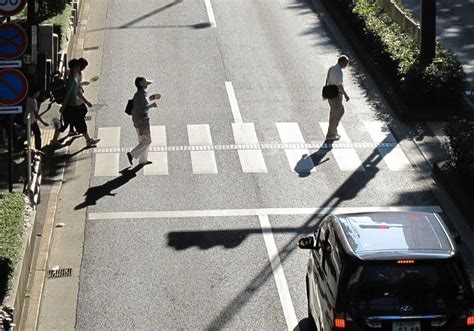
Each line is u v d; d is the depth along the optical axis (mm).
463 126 40125
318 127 47281
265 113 49031
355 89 52594
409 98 48250
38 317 29484
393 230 24000
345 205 38500
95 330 28891
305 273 32562
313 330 27406
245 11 67312
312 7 68188
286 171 41969
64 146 44531
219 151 44312
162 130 46688
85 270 32906
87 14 66250
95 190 39906
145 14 66438
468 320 22625
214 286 31703
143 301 30719
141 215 37500
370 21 57469
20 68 35344
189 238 35469
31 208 33406
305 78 54156
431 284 22562
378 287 22562
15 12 32688
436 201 38844
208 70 55438
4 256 27438
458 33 63219
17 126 44031
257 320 29328
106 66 55938
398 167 42406
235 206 38406
